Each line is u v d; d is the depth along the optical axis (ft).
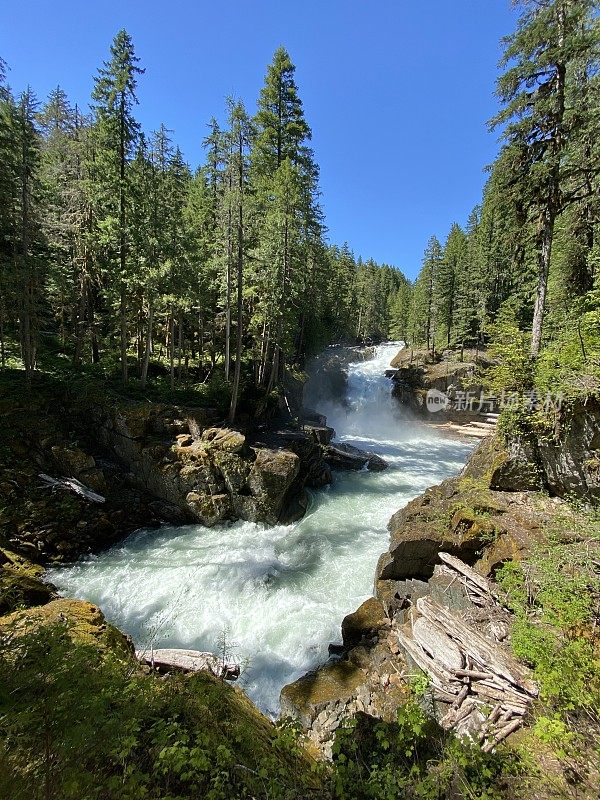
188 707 16.06
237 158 59.77
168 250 65.67
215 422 58.59
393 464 76.38
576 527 30.01
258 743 15.74
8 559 37.27
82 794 10.54
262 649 30.48
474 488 38.45
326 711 23.15
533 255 60.44
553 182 40.40
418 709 17.03
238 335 59.82
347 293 164.35
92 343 77.51
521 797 14.85
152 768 12.48
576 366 33.30
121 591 36.88
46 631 14.79
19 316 59.52
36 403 54.44
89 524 45.06
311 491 59.47
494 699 20.45
